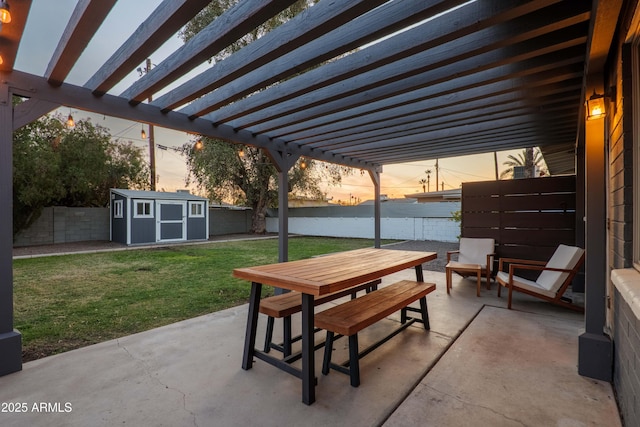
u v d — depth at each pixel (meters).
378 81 2.76
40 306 4.16
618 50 2.05
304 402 2.05
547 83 2.91
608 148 2.63
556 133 4.77
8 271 2.51
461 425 1.83
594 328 2.37
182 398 2.11
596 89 2.42
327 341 2.43
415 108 3.57
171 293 4.79
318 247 10.77
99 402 2.06
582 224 4.79
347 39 2.18
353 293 3.96
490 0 1.86
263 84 2.82
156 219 12.09
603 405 2.01
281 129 4.48
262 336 3.16
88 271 6.49
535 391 2.17
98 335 3.21
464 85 2.92
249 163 13.87
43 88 2.70
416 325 3.42
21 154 9.79
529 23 2.00
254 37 8.71
